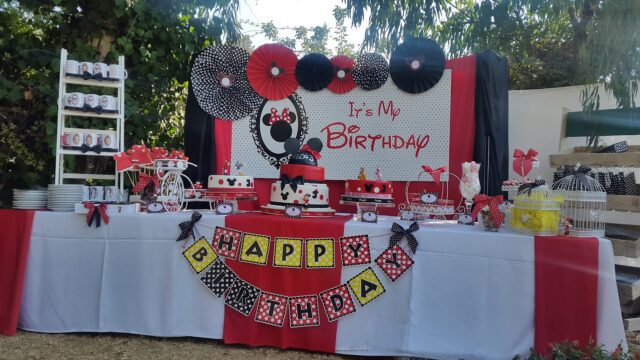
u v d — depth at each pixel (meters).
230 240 3.34
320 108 4.42
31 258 3.55
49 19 5.03
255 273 3.32
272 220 3.30
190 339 3.50
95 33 5.10
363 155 4.34
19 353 3.20
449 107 4.19
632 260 4.54
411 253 3.13
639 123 4.54
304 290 3.26
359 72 4.31
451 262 3.06
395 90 4.30
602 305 2.79
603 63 4.43
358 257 3.19
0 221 3.58
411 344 3.09
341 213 4.21
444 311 3.07
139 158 3.78
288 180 3.47
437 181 3.53
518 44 6.32
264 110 4.49
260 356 3.22
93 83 4.22
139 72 5.30
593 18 4.73
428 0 6.09
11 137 4.73
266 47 4.45
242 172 4.32
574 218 3.10
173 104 5.57
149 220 3.43
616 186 4.07
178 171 3.79
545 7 5.42
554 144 4.91
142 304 3.43
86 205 3.44
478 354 2.96
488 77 4.06
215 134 4.52
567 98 4.89
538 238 2.91
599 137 4.71
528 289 2.91
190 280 3.41
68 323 3.53
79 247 3.52
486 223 3.12
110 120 5.01
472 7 6.58
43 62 4.88
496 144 4.05
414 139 4.26
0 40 4.80
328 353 3.28
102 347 3.33
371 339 3.18
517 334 2.92
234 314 3.36
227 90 4.50
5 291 3.54
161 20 5.25
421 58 4.19
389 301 3.17
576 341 2.67
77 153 4.12
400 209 3.60
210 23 5.71
